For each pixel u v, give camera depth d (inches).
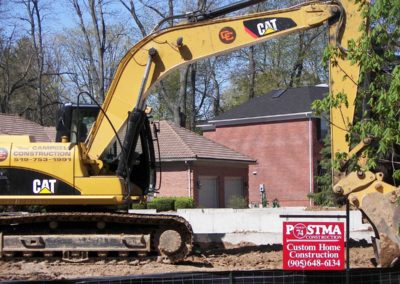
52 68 2025.1
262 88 2182.6
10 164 506.6
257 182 1765.5
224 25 510.6
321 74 1971.0
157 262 501.0
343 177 417.1
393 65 293.4
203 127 1909.4
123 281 264.2
